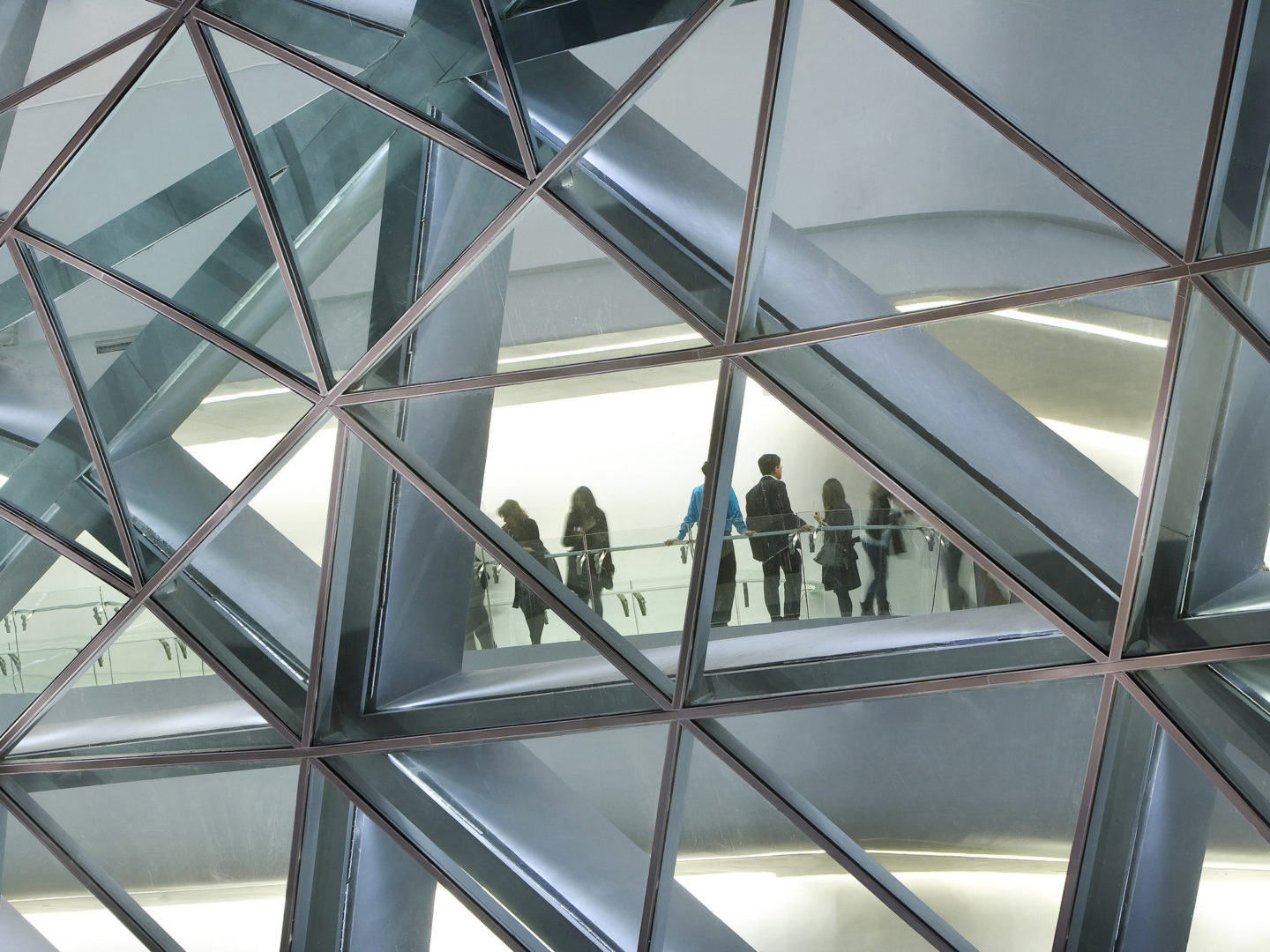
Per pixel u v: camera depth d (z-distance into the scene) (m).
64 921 19.52
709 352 13.59
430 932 16.72
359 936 16.84
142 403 16.88
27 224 16.45
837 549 15.00
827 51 14.59
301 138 15.02
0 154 16.14
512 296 15.17
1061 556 13.09
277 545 17.31
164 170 15.66
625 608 16.02
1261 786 12.35
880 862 14.57
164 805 18.00
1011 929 14.01
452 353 15.36
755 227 12.97
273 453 15.99
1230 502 12.47
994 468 13.46
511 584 16.14
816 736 14.45
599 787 15.70
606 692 15.21
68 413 17.33
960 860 14.26
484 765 16.16
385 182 15.01
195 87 15.25
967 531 13.15
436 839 16.00
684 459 19.98
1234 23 10.75
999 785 13.89
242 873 17.86
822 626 14.88
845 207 14.34
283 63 14.84
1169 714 12.45
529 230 14.91
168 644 17.92
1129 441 13.91
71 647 18.33
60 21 15.73
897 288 14.05
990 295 13.68
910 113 13.81
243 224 15.51
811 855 15.06
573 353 15.16
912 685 13.52
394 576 16.55
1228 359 11.91
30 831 18.78
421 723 16.00
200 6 14.75
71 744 18.44
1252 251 11.27
